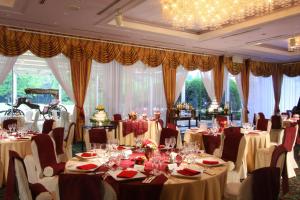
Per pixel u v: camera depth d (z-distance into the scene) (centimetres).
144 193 238
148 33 711
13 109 802
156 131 701
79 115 785
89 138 465
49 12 546
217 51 970
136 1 478
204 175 271
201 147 556
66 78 777
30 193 267
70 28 673
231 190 306
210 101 1088
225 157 409
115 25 639
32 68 816
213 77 1053
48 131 627
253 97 1207
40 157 363
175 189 245
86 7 512
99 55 794
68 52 748
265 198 223
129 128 713
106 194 219
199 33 780
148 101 921
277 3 511
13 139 487
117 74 862
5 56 672
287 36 731
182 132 934
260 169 225
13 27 669
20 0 488
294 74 1220
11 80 797
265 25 620
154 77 933
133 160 315
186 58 970
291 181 499
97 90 830
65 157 519
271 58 1128
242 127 641
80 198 213
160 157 304
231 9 530
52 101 868
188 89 1075
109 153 339
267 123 693
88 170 277
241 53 1008
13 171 262
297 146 815
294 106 1191
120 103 867
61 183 215
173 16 581
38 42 705
